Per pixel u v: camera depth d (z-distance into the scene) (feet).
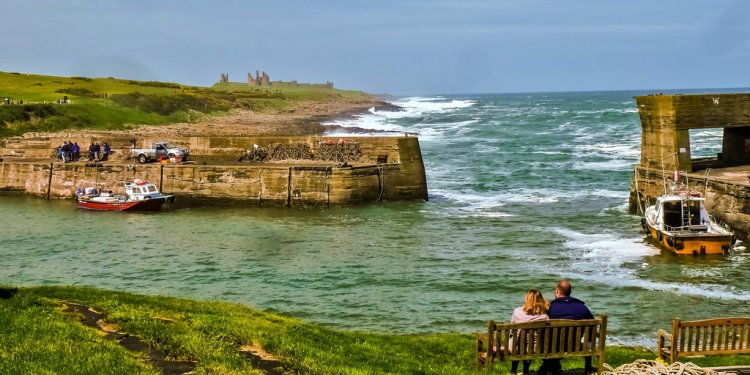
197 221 139.95
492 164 221.66
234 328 51.80
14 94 322.55
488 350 42.91
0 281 97.35
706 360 57.57
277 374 42.80
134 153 179.22
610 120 393.91
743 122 134.82
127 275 100.48
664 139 134.62
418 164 159.94
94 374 39.73
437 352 59.06
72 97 326.24
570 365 53.78
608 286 91.76
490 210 146.92
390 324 78.79
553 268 100.68
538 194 166.71
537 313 44.19
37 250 116.37
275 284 94.94
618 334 74.38
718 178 121.70
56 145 195.72
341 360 47.37
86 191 161.89
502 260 105.50
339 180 151.84
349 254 110.63
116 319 52.24
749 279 93.81
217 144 183.21
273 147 177.68
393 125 408.05
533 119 426.51
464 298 87.97
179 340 47.14
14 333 46.06
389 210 147.74
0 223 139.95
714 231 109.29
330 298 88.58
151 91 444.55
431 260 106.11
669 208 113.91
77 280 98.02
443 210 147.43
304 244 117.91
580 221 134.00
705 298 86.22
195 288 93.66
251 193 157.28
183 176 162.61
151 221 140.67
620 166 208.44
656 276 95.91
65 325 49.08
